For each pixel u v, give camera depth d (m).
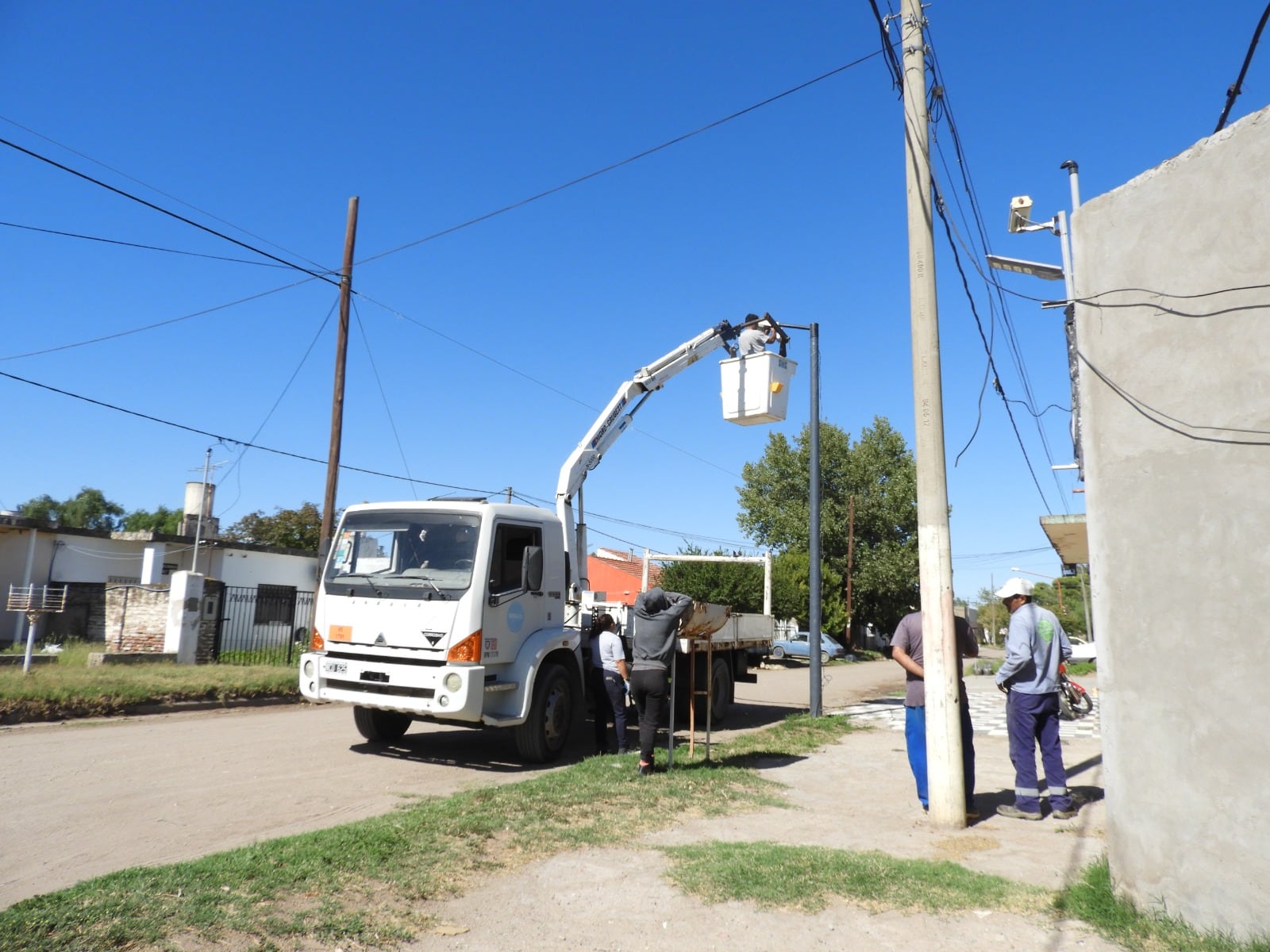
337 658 9.56
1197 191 4.69
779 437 58.12
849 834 6.58
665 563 40.62
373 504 10.05
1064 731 12.95
